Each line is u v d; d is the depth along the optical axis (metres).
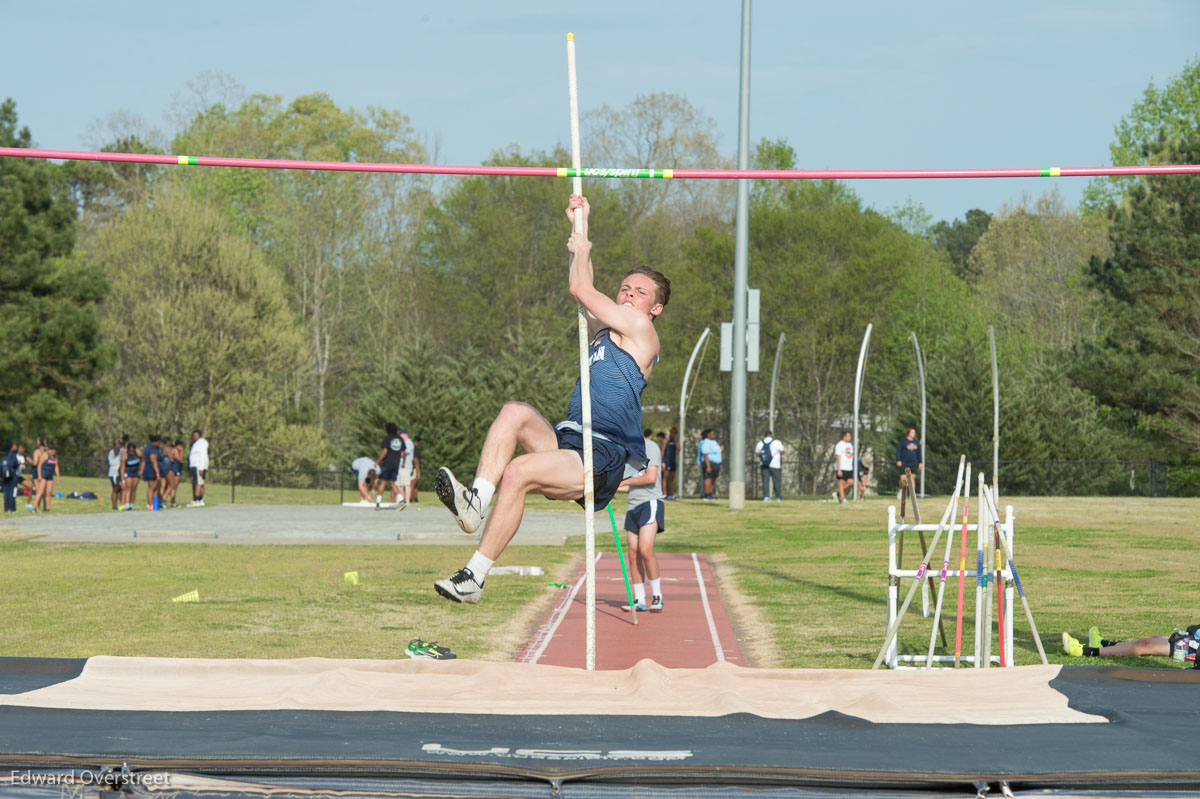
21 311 32.03
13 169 33.00
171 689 4.48
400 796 3.24
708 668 4.80
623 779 3.24
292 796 3.24
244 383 42.31
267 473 41.75
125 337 41.91
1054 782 3.22
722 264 49.72
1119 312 33.19
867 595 11.36
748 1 25.78
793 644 8.49
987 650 6.60
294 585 12.16
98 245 44.81
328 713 4.07
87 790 3.23
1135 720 4.03
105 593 11.48
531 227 52.12
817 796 3.20
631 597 10.16
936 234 97.25
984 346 50.44
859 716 4.08
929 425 39.25
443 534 18.31
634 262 51.06
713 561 14.91
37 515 23.75
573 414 4.84
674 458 33.75
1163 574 12.77
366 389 52.44
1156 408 33.81
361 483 28.08
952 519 6.79
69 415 33.00
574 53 5.71
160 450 26.83
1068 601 10.64
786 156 56.12
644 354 4.93
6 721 3.88
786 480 48.59
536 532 19.52
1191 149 32.56
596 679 4.69
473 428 39.50
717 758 3.44
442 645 8.46
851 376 50.19
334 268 51.69
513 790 3.21
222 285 43.34
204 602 10.81
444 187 53.03
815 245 49.25
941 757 3.50
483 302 51.25
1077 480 36.22
